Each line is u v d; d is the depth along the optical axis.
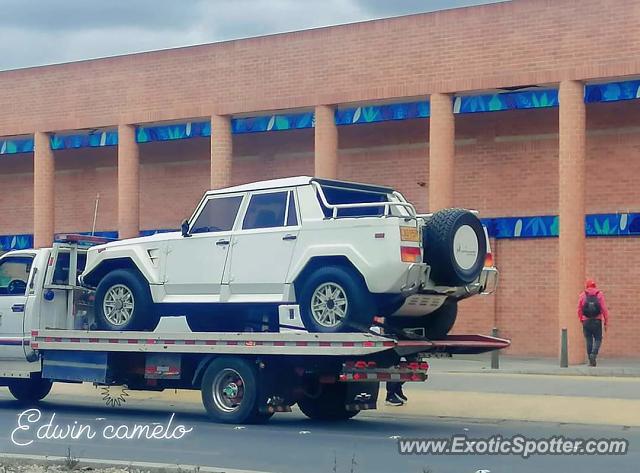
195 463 11.62
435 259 13.94
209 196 15.32
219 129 30.08
